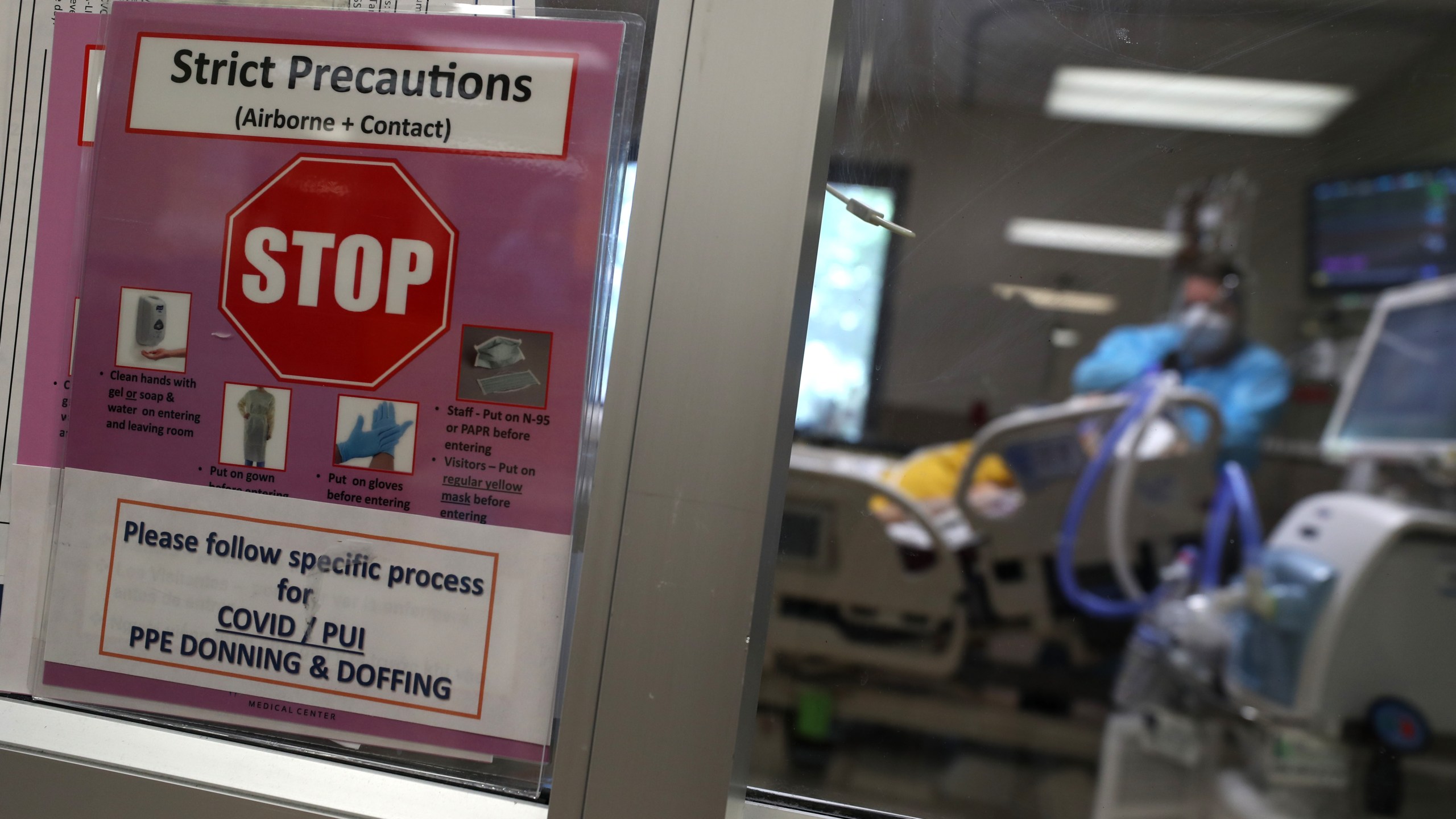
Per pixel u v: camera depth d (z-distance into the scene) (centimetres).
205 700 36
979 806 175
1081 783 179
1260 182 223
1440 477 188
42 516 39
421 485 35
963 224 182
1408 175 225
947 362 188
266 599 36
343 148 35
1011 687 199
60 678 37
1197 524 207
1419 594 172
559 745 31
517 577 34
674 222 30
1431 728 170
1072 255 215
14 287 40
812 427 223
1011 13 60
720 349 30
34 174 40
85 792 34
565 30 34
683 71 30
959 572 205
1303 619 179
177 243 36
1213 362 220
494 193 34
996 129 61
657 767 30
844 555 204
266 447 36
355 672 35
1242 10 66
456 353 34
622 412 31
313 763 35
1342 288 232
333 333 35
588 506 34
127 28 37
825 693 200
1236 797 171
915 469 211
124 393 37
